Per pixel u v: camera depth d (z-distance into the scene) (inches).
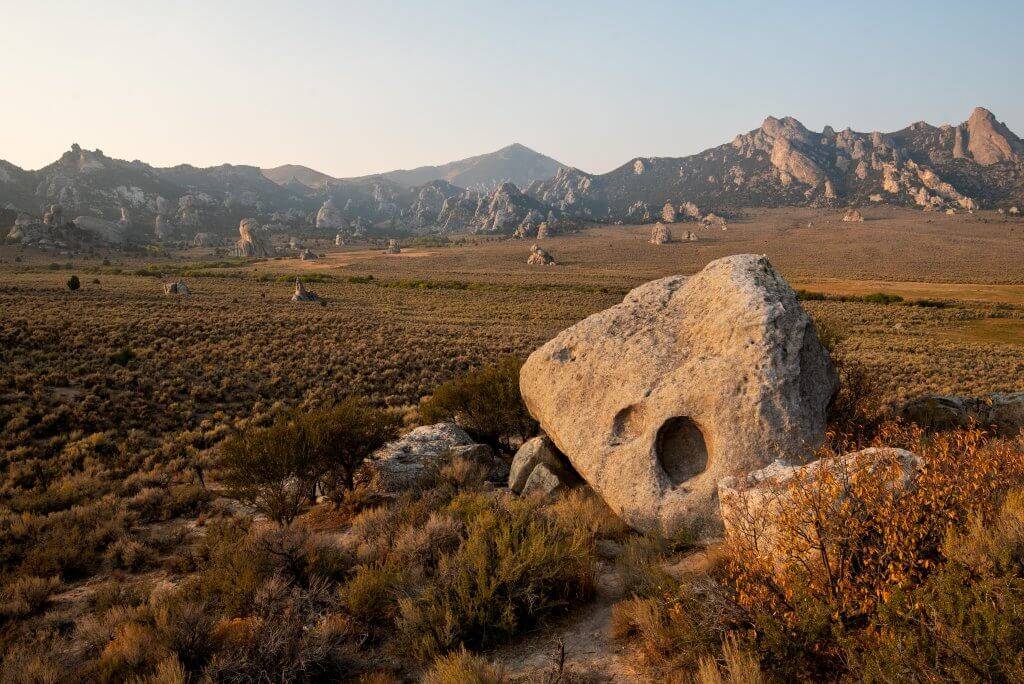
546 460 413.1
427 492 410.0
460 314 2726.4
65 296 2546.8
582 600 230.4
